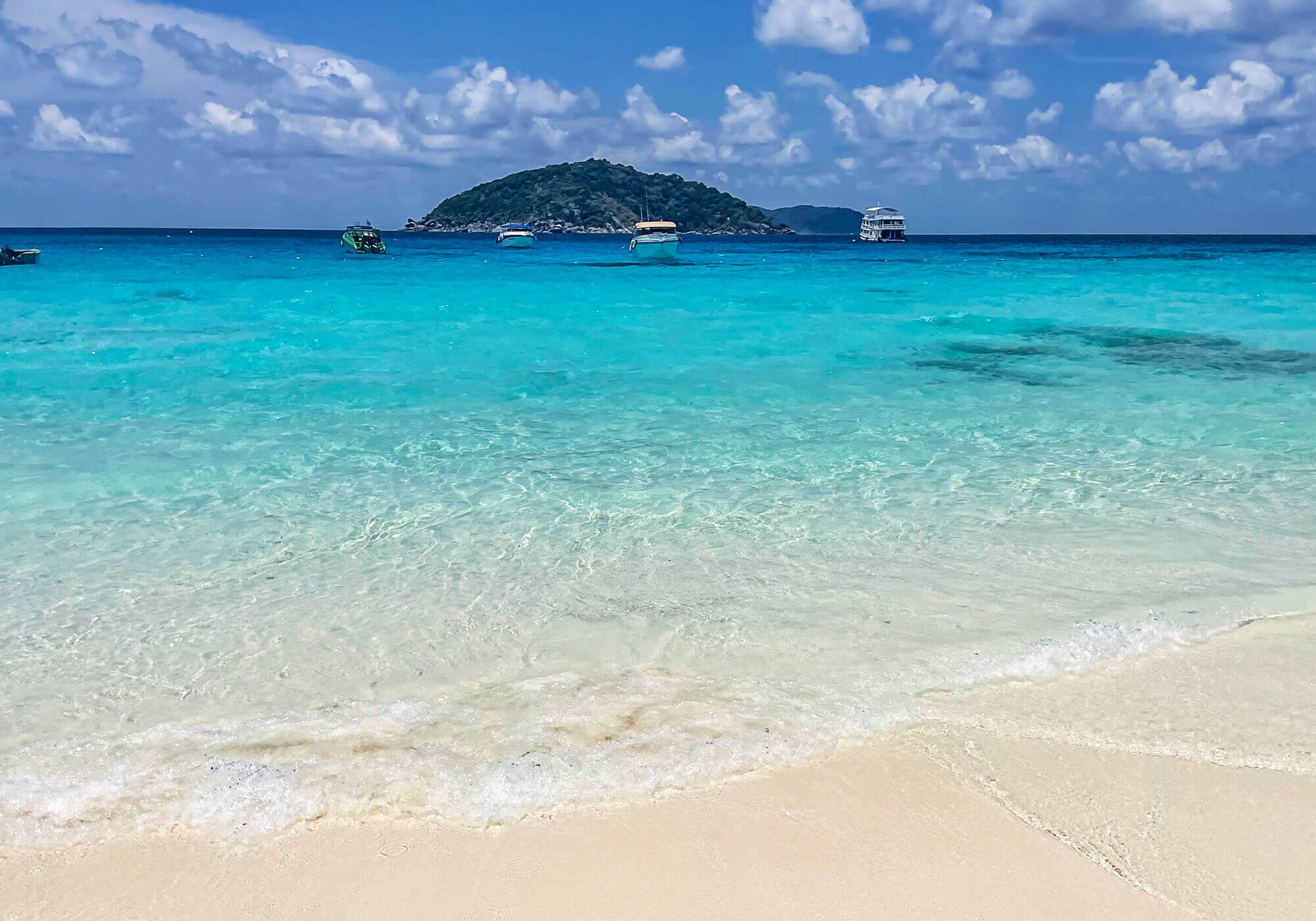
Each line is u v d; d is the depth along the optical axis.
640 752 4.44
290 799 4.10
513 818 3.98
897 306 26.55
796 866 3.66
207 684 5.20
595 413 11.94
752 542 7.38
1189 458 9.75
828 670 5.29
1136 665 5.29
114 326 20.83
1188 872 3.60
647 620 5.99
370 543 7.38
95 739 4.63
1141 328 20.56
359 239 70.19
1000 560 6.95
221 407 12.12
